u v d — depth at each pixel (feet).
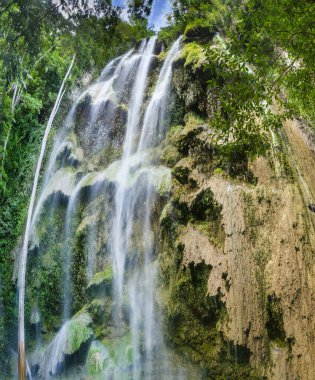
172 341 23.89
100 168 34.55
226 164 24.66
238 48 17.95
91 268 30.27
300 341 17.99
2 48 29.17
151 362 24.08
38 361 30.09
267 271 19.99
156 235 26.96
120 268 28.07
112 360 24.64
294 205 20.86
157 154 30.04
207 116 28.66
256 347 19.24
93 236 30.83
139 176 29.12
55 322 31.24
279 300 19.13
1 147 38.40
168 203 26.53
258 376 18.98
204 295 22.68
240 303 20.13
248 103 18.38
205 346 22.38
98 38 30.35
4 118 38.40
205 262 22.49
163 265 25.52
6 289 34.83
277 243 20.26
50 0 26.20
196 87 29.96
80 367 25.90
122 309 26.53
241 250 21.09
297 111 25.29
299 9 16.94
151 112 33.30
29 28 27.48
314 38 17.24
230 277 20.89
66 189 34.19
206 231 23.72
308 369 17.35
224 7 33.32
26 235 35.65
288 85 20.57
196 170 26.58
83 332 26.35
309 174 23.15
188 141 28.35
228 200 22.75
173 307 24.07
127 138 34.37
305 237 19.89
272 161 22.79
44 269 33.06
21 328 32.37
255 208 21.74
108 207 30.78
